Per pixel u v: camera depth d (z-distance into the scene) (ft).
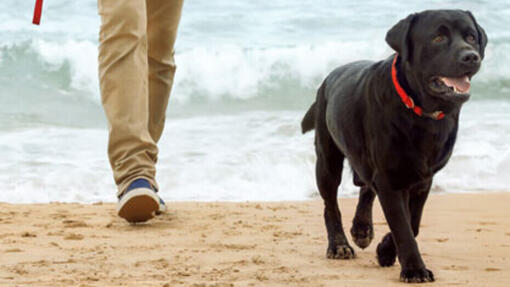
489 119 48.34
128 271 17.57
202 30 75.87
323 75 66.39
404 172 16.92
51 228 24.07
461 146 41.24
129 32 23.04
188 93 62.44
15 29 73.00
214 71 65.05
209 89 63.26
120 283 16.08
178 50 66.39
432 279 16.58
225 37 73.72
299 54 67.15
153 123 26.81
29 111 55.52
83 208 29.04
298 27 77.71
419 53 16.52
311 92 64.34
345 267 18.51
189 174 37.35
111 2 23.02
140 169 23.63
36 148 42.63
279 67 66.28
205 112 56.29
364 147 18.11
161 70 26.55
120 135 23.47
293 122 49.26
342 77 19.90
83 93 62.64
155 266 18.22
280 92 64.13
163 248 20.77
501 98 58.23
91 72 65.36
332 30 76.79
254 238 22.65
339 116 18.97
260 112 56.54
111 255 19.63
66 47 66.64
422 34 16.55
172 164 39.01
